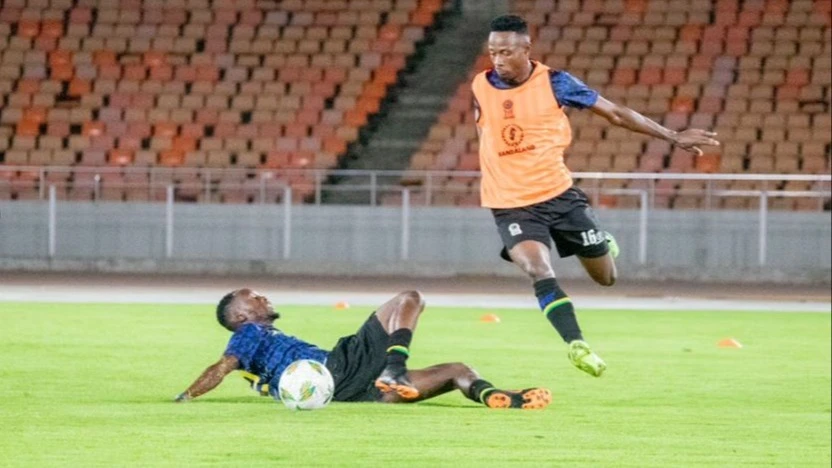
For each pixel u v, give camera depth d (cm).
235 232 8194
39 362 3544
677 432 2586
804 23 9512
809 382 3469
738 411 2916
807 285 7938
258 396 2925
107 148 8862
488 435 2453
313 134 8981
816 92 9094
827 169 8650
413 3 9762
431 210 8206
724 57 9325
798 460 2309
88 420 2534
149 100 9138
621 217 8081
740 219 8050
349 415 2628
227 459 2167
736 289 7562
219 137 8925
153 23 9625
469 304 6216
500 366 3747
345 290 7100
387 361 2747
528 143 2781
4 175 8538
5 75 9250
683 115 8981
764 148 8744
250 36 9569
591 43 9481
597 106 2750
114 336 4328
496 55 2747
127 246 8169
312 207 8194
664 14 9662
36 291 6538
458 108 9050
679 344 4481
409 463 2173
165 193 8381
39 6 9638
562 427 2589
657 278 8044
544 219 2798
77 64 9338
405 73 9338
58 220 8138
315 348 2802
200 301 6041
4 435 2362
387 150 8906
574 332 2633
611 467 2195
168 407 2716
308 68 9331
